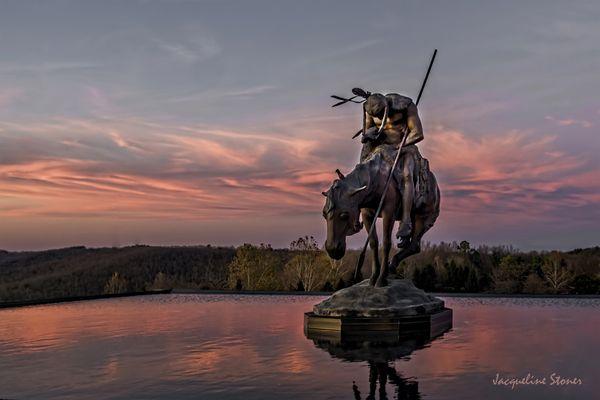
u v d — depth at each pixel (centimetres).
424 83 1067
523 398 504
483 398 504
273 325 1058
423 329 928
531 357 702
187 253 8156
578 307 1546
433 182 1105
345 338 877
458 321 1145
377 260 1030
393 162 1020
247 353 737
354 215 935
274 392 524
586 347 786
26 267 8175
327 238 919
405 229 1005
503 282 3650
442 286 3247
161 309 1466
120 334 934
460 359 688
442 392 523
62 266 8038
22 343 837
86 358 706
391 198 1009
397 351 749
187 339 870
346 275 3841
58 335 926
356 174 968
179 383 563
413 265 3638
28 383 567
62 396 516
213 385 554
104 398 508
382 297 953
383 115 1062
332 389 534
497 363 660
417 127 1045
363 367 638
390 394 516
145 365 658
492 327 1035
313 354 727
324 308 959
